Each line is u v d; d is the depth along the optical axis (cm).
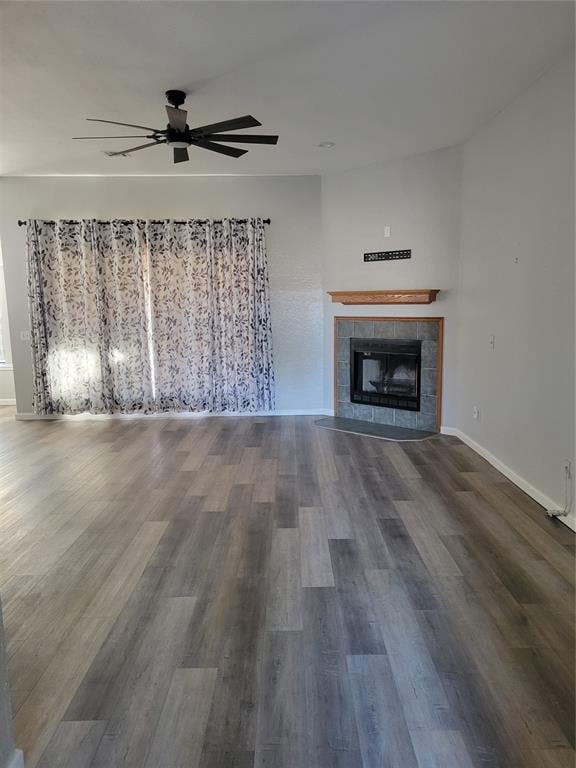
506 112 418
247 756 169
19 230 643
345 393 653
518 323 404
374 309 610
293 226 639
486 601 254
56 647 224
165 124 439
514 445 416
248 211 637
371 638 227
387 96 388
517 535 324
